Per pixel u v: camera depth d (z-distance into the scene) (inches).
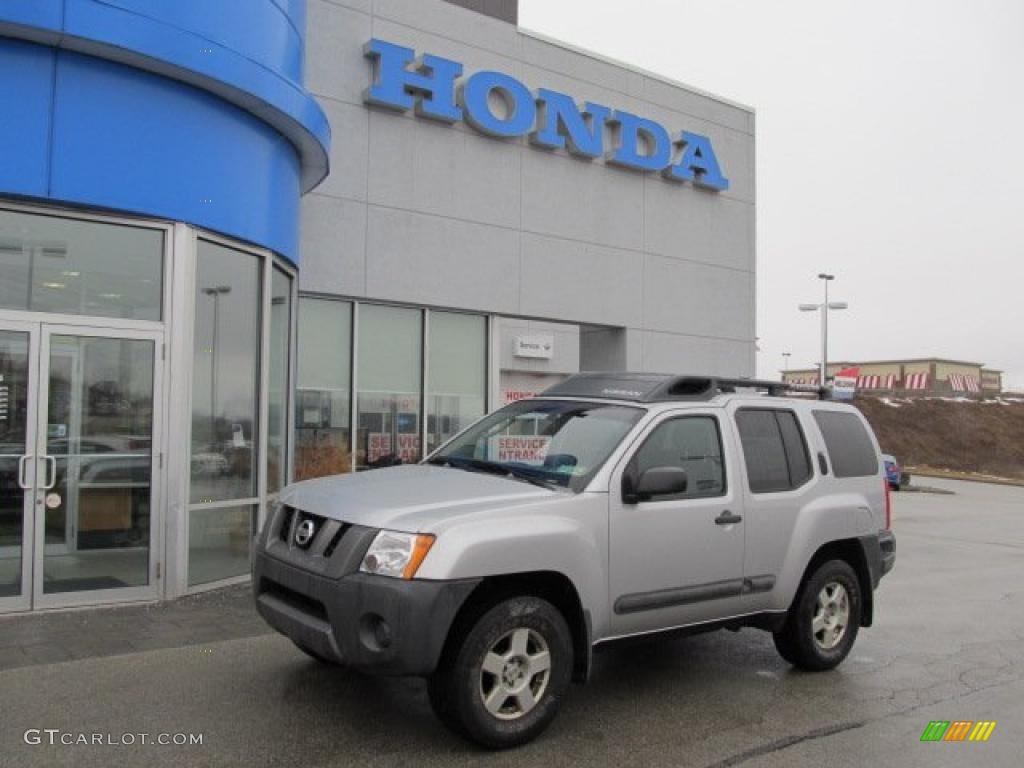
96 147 289.1
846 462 270.5
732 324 647.1
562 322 571.2
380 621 177.2
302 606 196.2
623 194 589.6
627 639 211.5
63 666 231.8
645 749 190.9
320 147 372.5
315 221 459.8
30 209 284.2
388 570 176.9
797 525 244.8
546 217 550.0
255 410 349.7
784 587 240.7
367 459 479.2
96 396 297.3
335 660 185.9
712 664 259.8
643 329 596.7
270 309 355.6
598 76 582.9
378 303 487.5
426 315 502.9
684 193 624.4
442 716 185.3
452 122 507.8
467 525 184.2
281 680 224.7
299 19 369.1
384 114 485.1
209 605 301.1
